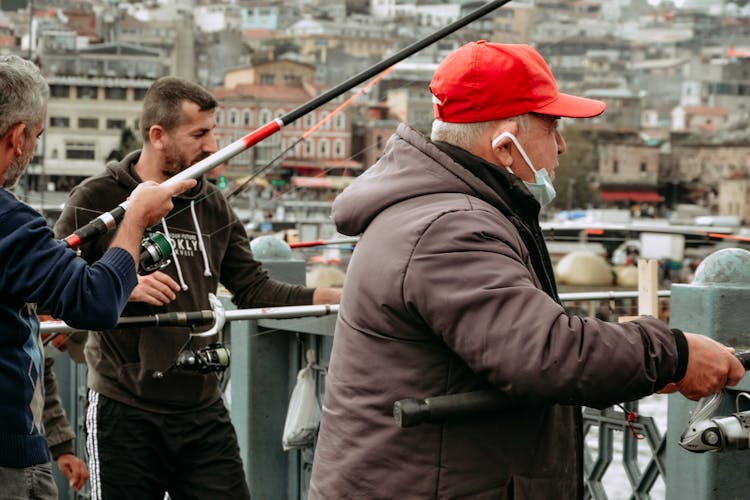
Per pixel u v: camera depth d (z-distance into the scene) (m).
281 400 4.25
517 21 132.25
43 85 2.39
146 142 3.59
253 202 14.36
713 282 2.90
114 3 114.38
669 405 3.00
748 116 135.88
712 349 2.09
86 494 5.47
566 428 2.23
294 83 123.38
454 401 2.06
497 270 2.05
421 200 2.17
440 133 2.28
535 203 2.22
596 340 1.99
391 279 2.12
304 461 4.08
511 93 2.21
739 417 2.15
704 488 2.89
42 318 3.64
